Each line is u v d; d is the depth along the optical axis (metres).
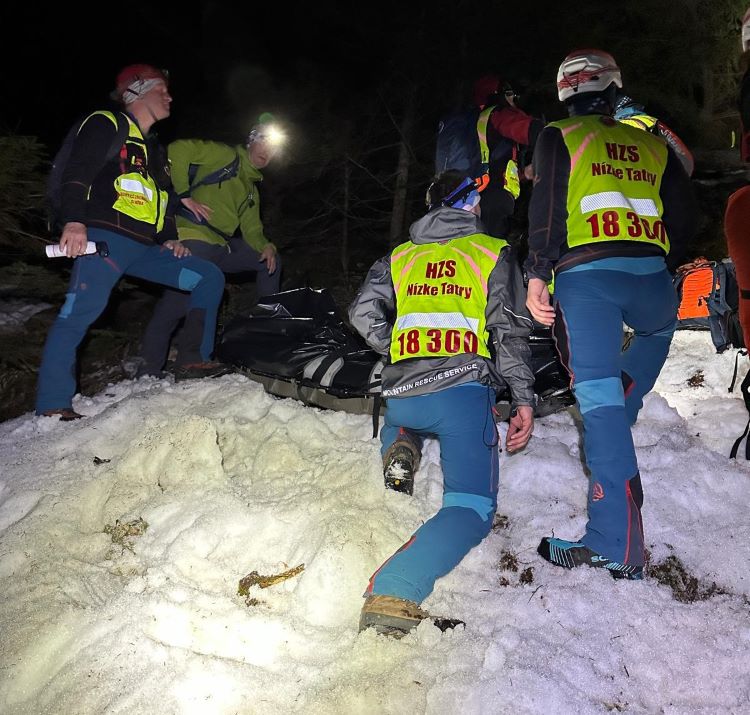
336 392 4.24
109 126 4.07
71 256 4.01
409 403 3.11
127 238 4.20
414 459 3.41
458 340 3.07
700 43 7.68
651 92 7.45
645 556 3.06
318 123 8.02
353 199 8.92
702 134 8.11
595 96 3.04
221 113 8.16
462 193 3.31
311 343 4.61
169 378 4.95
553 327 2.95
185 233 4.87
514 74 7.47
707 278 4.33
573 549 2.93
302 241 9.16
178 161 4.78
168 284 4.71
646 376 3.37
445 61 7.75
